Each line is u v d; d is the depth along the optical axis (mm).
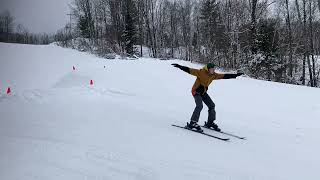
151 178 4680
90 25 50438
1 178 4223
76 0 52156
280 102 14250
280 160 6418
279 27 38906
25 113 8617
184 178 4840
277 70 33656
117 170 4805
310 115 12109
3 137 5988
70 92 12180
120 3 49125
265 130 9242
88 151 5457
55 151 5309
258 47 32812
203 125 9117
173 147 6336
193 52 46219
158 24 55625
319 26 41906
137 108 10320
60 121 7684
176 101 12805
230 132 8578
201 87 8211
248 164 5902
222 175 5164
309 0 36281
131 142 6328
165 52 51500
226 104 13180
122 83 15023
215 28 44656
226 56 36219
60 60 24953
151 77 17328
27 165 4664
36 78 18672
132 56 36938
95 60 25469
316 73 38844
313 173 5848
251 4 32375
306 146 7820
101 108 9758
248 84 18672
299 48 38688
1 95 11453
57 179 4312
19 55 26312
